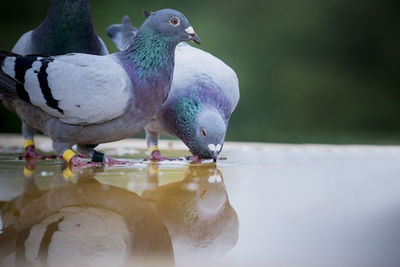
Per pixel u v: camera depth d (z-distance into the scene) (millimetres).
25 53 10234
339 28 30953
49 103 8516
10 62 8742
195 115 9617
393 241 4262
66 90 8406
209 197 6262
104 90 8367
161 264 3971
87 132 8836
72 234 4672
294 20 29984
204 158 9758
